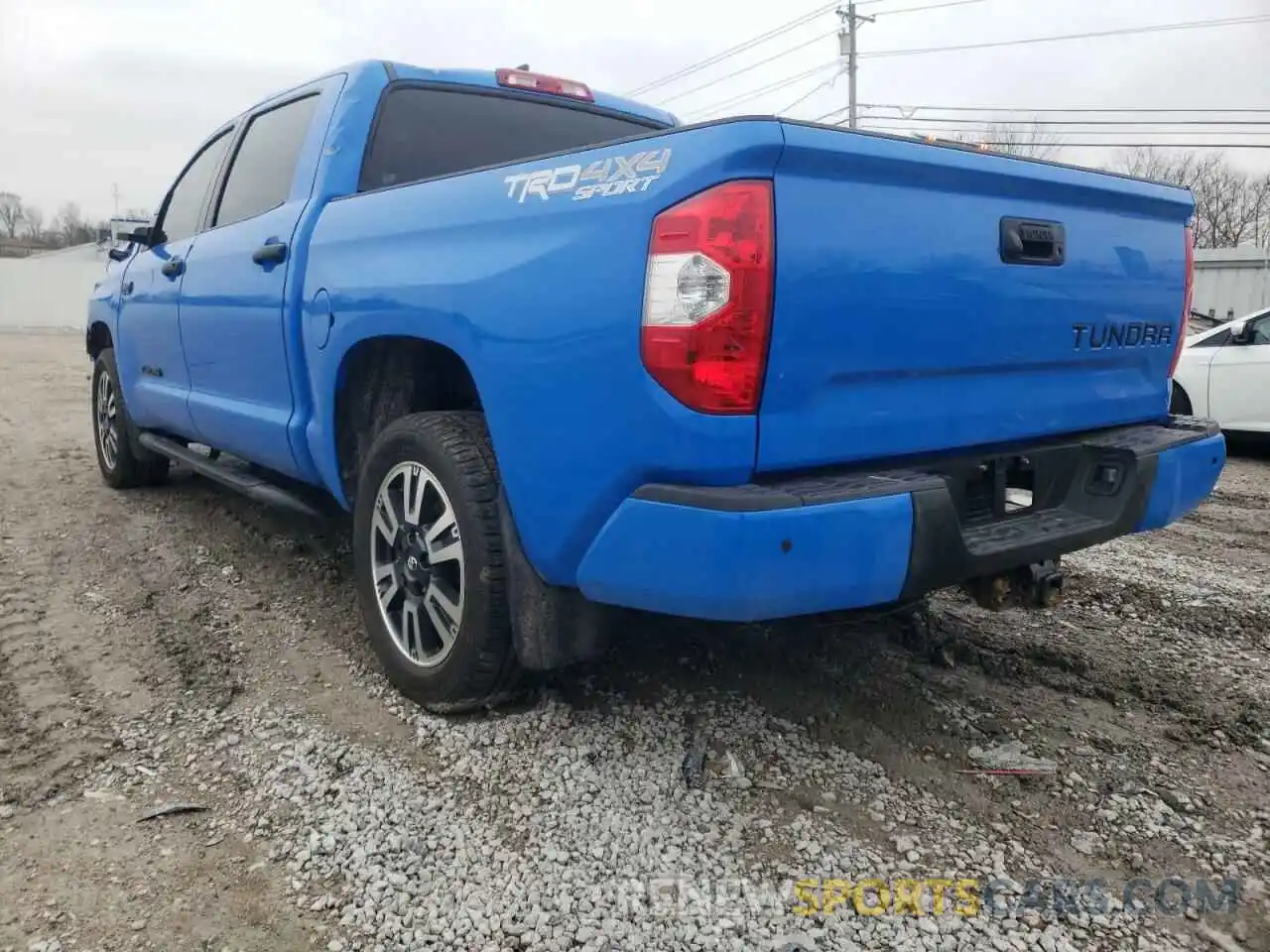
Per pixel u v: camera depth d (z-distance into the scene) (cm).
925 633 370
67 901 218
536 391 244
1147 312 314
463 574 280
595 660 334
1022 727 303
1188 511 315
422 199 296
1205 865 237
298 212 363
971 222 252
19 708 307
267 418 384
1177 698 324
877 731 297
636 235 221
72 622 380
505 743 284
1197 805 262
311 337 343
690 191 214
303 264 353
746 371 214
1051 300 276
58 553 468
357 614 391
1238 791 269
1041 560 265
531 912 216
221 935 208
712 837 242
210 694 318
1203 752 291
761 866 233
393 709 308
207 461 480
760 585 212
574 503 240
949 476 262
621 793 260
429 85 388
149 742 288
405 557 309
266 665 342
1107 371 310
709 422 215
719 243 211
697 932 210
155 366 513
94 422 632
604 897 221
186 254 463
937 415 255
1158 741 297
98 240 609
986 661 349
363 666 340
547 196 248
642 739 288
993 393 270
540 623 266
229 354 414
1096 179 285
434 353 328
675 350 215
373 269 307
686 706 308
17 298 3378
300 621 383
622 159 231
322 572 441
